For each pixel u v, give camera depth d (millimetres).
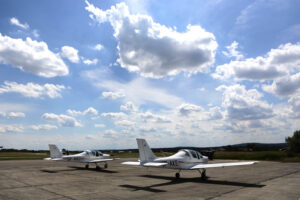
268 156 41625
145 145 14734
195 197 8727
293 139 51219
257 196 8828
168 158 14039
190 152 15078
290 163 30500
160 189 10680
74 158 22891
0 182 13133
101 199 8508
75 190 10461
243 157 44188
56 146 24438
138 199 8461
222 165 14125
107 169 22234
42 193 9750
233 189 10570
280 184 12133
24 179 14477
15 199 8570
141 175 16875
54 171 19828
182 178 15008
